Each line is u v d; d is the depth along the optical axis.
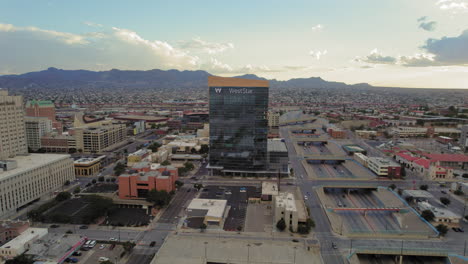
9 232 175.75
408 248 173.88
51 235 180.12
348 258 163.62
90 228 199.12
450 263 165.12
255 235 190.88
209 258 152.50
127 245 168.38
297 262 150.38
